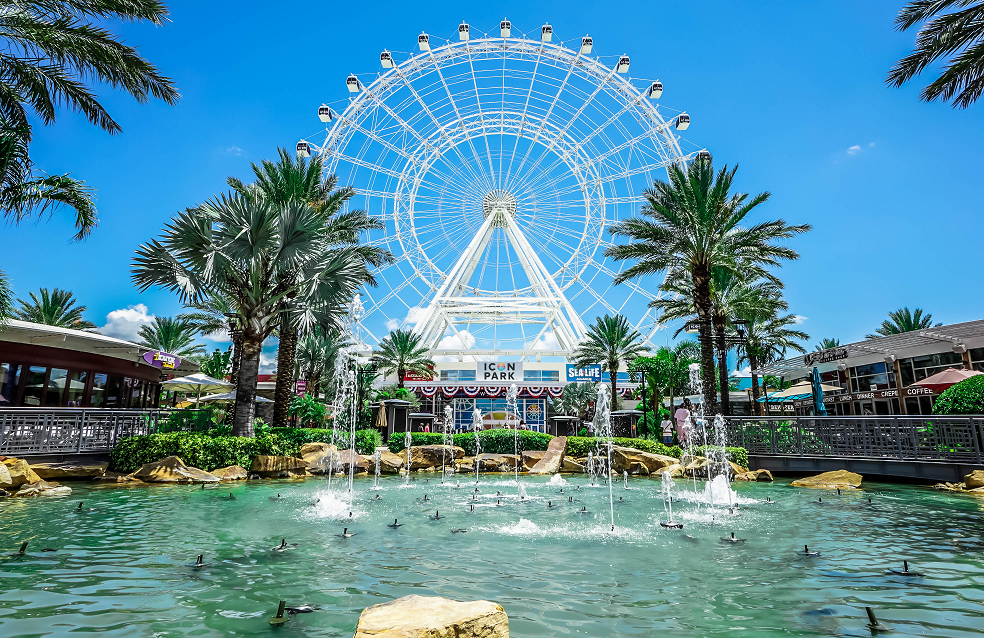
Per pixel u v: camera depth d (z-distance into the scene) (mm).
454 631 3430
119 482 15453
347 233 26641
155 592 5305
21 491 12445
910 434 16359
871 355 34281
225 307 22984
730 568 6395
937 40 13516
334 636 4215
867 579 5891
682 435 27672
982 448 14609
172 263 18859
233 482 16594
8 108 14695
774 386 49156
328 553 7098
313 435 22562
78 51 14086
